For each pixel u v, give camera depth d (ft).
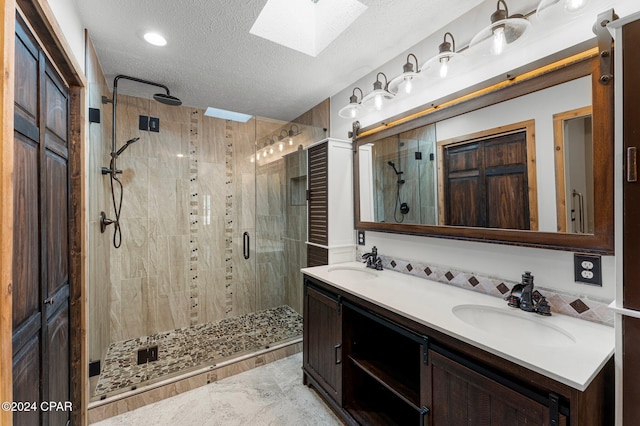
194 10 5.20
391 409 5.65
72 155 5.24
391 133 6.91
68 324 5.03
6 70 2.49
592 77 3.73
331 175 7.89
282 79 7.97
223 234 10.95
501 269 4.83
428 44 6.05
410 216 6.43
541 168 4.27
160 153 9.78
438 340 3.75
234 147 11.14
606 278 3.70
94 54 6.36
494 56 4.87
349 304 5.45
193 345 8.76
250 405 6.27
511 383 2.98
